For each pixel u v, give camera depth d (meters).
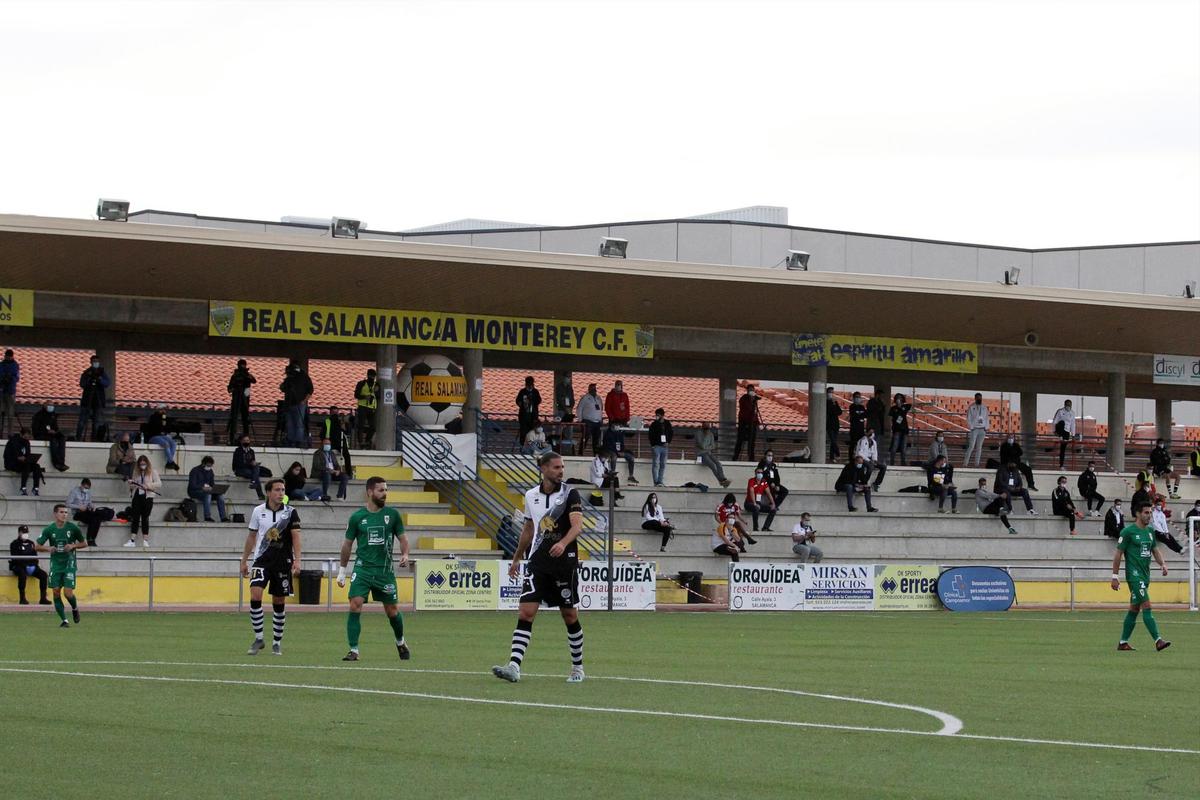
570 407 50.22
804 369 53.56
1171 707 15.23
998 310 50.06
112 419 47.41
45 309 42.50
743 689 16.38
